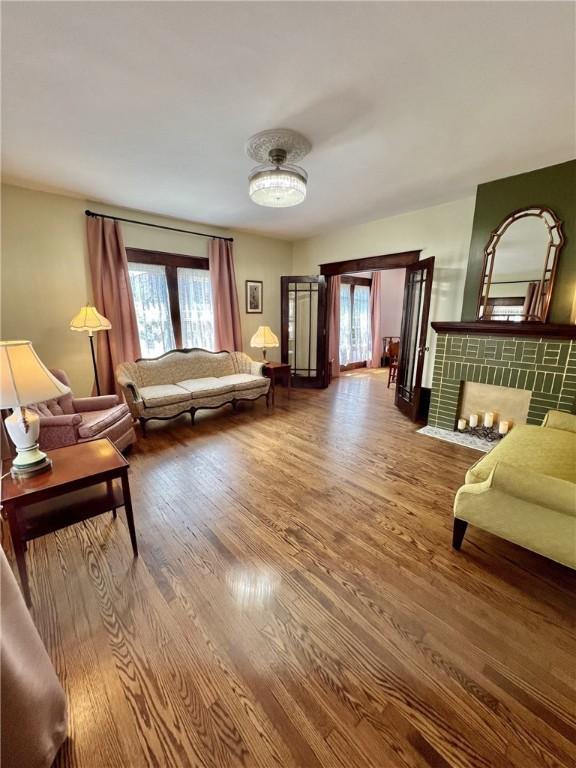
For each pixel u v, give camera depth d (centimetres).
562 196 274
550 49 150
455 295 375
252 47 149
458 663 119
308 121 208
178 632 130
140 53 152
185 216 414
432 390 369
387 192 336
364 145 239
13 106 191
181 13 131
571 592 150
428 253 394
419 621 135
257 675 115
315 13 132
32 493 140
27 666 87
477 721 102
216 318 472
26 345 154
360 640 127
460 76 168
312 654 122
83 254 355
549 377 286
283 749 96
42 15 130
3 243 310
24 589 140
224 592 149
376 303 776
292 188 235
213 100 187
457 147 243
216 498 226
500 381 317
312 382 576
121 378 345
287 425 378
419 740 97
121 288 380
